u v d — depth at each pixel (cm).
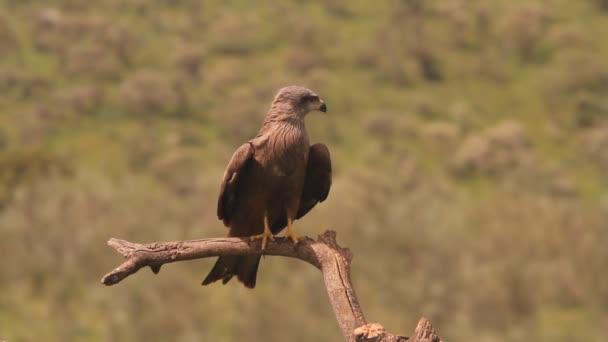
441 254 4491
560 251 4678
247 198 895
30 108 6975
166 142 6644
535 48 9081
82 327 3478
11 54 7769
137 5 8981
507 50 9131
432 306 4053
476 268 4359
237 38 8562
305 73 7994
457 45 9088
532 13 9406
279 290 3734
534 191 6431
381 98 7994
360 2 9819
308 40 8675
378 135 7256
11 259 3881
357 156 6844
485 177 6706
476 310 4031
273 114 891
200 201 5041
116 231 4297
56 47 7962
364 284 4209
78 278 3838
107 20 8394
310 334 3478
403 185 6031
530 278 4322
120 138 6688
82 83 7544
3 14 8188
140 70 7781
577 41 9044
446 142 7225
